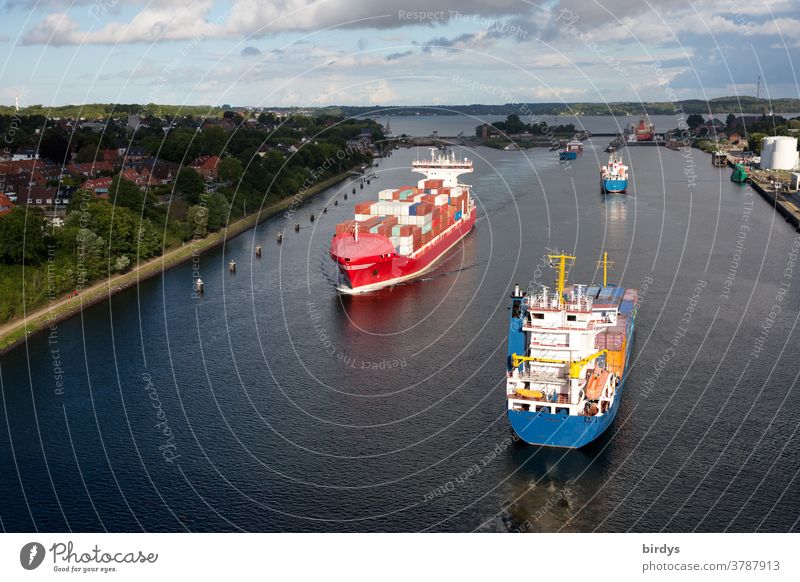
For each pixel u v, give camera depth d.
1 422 61.03
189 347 77.19
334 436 57.88
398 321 84.94
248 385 67.56
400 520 47.22
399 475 52.31
